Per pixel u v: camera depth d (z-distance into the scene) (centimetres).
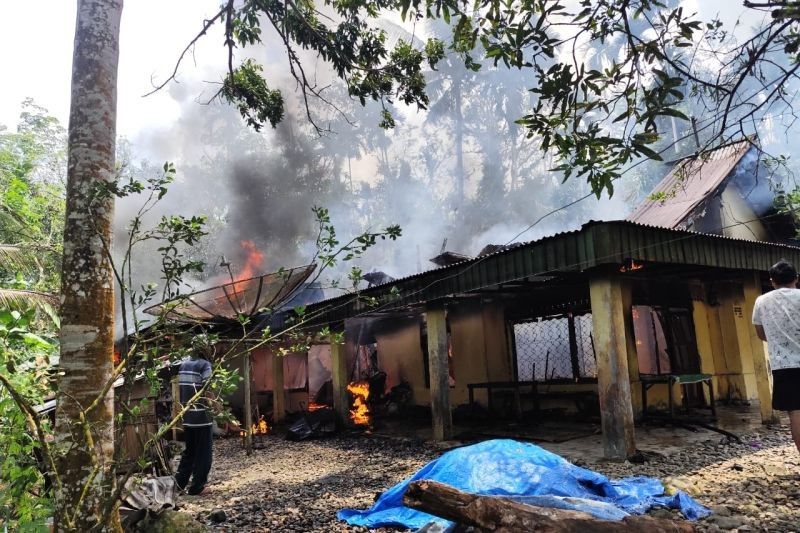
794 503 439
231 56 723
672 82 273
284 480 686
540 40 283
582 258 634
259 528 471
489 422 1084
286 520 487
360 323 1512
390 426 1151
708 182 1297
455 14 341
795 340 420
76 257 338
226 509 546
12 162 1207
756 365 866
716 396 1135
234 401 1332
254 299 989
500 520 293
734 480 527
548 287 1007
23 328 356
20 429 340
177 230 332
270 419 1362
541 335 1118
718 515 413
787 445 689
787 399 418
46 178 1688
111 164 365
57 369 405
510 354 1158
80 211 344
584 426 939
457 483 427
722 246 775
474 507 291
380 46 827
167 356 349
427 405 1296
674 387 1057
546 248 675
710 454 659
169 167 325
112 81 372
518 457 441
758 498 462
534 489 407
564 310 1053
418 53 845
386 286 919
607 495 445
